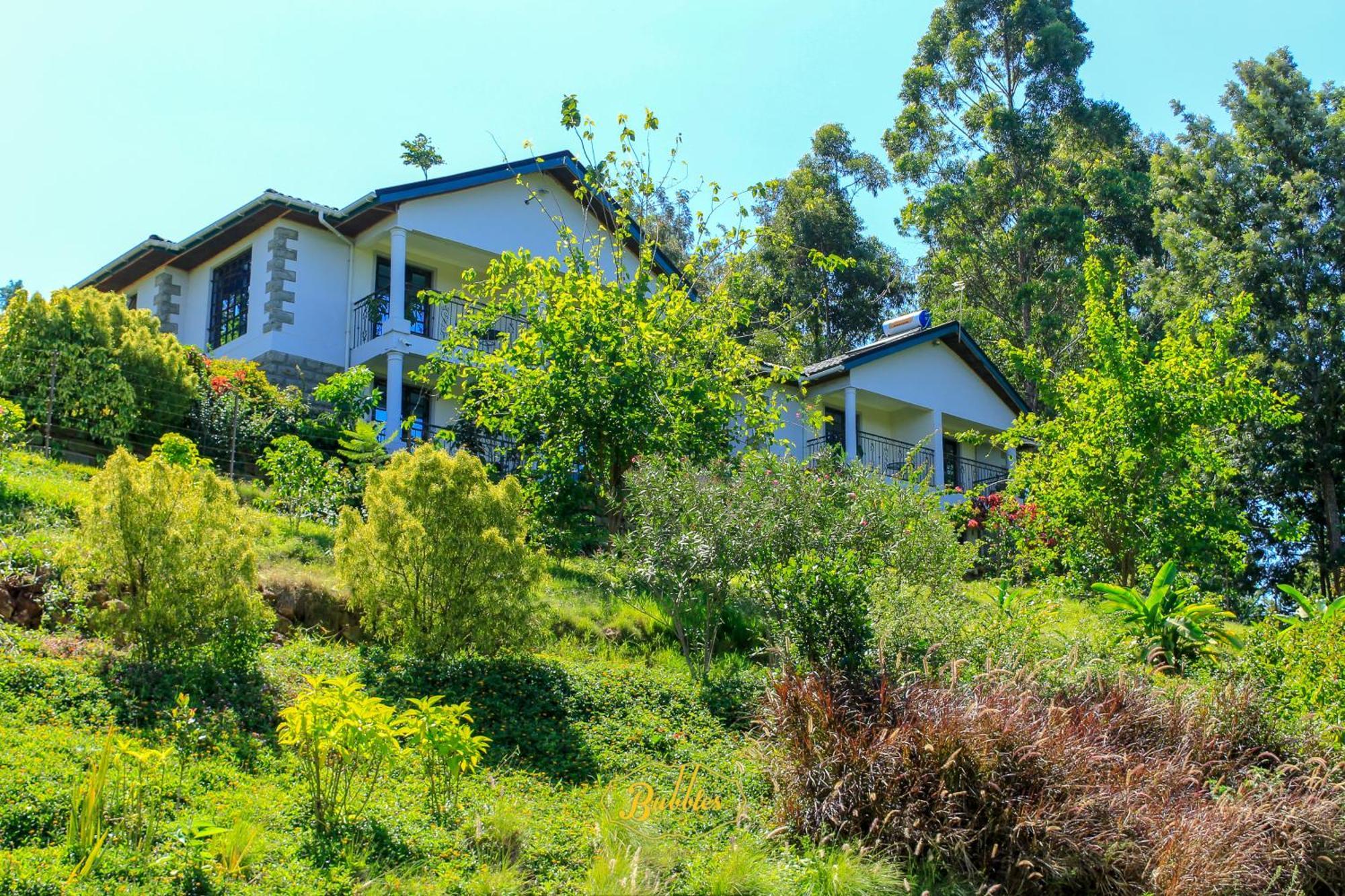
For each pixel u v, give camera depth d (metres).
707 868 6.60
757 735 9.34
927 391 28.19
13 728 6.74
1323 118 30.52
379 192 20.61
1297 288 28.59
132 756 6.16
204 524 8.71
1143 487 17.56
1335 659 10.68
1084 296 32.81
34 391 14.34
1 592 8.99
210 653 8.62
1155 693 9.95
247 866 5.82
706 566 11.23
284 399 17.70
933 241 39.00
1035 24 38.75
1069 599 16.84
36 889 5.15
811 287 40.19
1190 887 7.21
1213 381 17.84
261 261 21.56
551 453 16.12
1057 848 7.29
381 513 9.92
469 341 17.78
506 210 22.64
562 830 7.02
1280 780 8.66
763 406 17.69
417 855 6.35
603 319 16.08
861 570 10.41
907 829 7.32
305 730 6.52
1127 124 39.47
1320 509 29.38
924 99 39.28
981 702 8.17
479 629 9.81
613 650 11.67
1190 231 30.77
